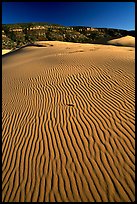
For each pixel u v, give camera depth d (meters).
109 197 4.96
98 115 8.01
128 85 10.25
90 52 18.17
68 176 5.54
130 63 12.95
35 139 7.11
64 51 23.06
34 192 5.25
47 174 5.66
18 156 6.45
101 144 6.46
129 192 5.02
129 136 6.66
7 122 8.50
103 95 9.66
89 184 5.28
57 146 6.63
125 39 56.53
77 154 6.20
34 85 12.38
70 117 8.14
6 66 21.20
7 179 5.69
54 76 13.09
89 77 11.87
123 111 8.06
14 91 12.20
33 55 25.20
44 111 8.93
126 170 5.53
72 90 10.68
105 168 5.65
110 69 12.45
